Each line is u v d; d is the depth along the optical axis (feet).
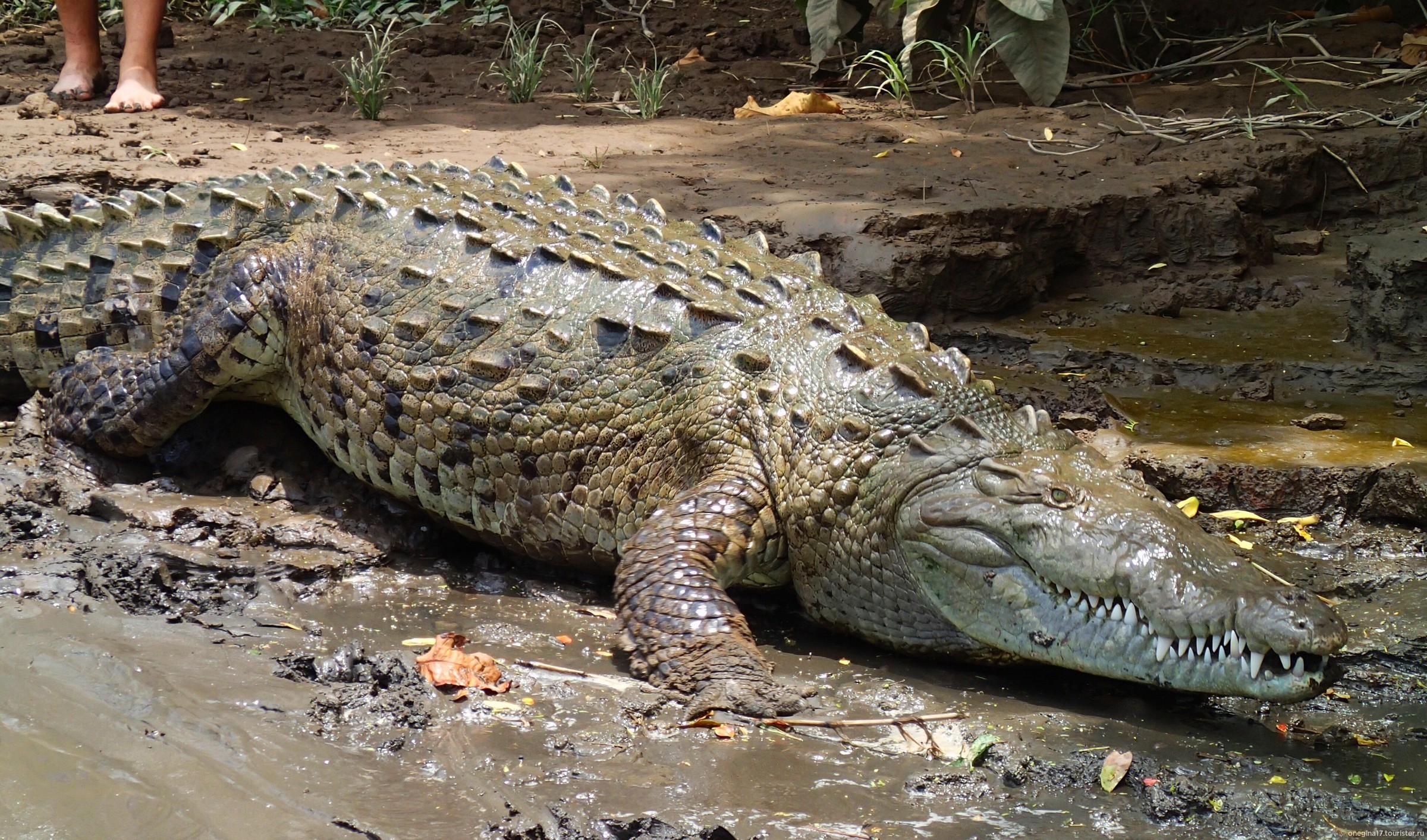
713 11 68.69
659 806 16.44
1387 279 31.24
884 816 16.52
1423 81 49.49
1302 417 28.86
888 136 45.14
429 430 24.71
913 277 33.42
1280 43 55.21
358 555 24.47
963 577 20.52
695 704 19.45
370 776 16.83
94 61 51.93
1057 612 19.77
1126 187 38.04
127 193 30.96
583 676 20.33
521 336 24.26
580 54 61.46
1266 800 16.99
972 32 54.44
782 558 22.70
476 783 16.74
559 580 24.63
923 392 21.68
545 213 27.35
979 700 20.16
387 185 28.12
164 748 16.92
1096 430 28.27
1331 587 22.94
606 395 23.50
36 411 28.71
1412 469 25.52
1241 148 42.11
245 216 27.99
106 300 28.53
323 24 67.31
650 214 28.35
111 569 22.53
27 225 30.30
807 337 23.07
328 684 19.44
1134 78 54.08
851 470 21.61
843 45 60.29
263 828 15.29
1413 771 17.97
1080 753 18.30
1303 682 17.97
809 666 21.40
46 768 16.25
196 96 51.85
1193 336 33.63
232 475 27.17
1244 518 25.63
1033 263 36.29
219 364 26.78
